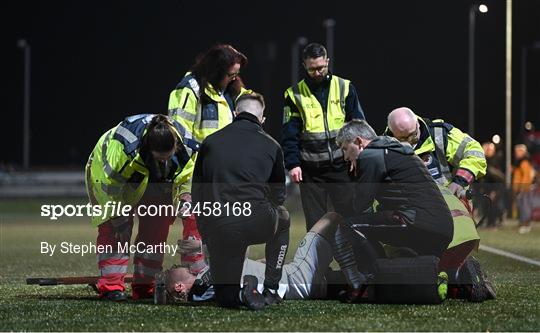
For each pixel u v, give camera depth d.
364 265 28.36
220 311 26.67
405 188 28.11
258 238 27.22
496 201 67.50
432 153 31.27
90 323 24.94
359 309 26.92
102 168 28.61
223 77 30.38
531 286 31.58
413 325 24.34
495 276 34.06
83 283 30.34
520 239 55.25
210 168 27.25
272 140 27.75
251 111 28.02
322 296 29.11
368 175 28.19
